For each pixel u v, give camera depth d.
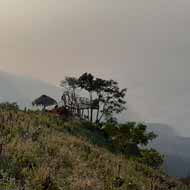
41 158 15.70
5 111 25.88
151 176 26.25
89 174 16.55
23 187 12.23
